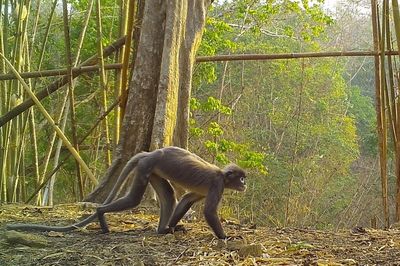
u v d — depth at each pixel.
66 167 16.94
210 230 6.98
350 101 33.78
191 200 6.88
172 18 9.19
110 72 15.81
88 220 6.86
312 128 27.23
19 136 11.21
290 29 22.44
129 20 9.66
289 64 26.70
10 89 10.71
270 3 20.44
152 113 9.38
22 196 11.66
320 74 28.69
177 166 6.66
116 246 6.13
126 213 8.28
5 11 10.91
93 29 17.33
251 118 27.88
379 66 9.85
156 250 5.98
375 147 28.67
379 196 26.53
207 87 27.08
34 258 5.75
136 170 6.74
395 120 9.48
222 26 19.38
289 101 27.89
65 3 9.93
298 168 24.94
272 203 23.59
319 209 25.17
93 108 17.22
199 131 17.66
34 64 16.83
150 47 9.43
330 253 5.95
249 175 23.94
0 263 5.61
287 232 7.06
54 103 16.16
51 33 17.58
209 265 5.43
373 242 6.50
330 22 19.97
